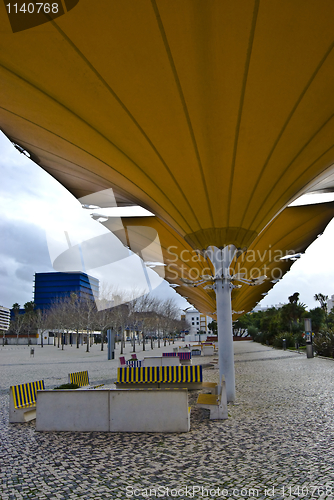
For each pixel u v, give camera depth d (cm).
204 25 524
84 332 7731
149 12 507
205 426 783
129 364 2120
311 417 842
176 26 525
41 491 459
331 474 491
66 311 5006
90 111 678
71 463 563
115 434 736
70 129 741
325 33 534
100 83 618
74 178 1054
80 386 1186
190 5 496
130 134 722
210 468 526
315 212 1347
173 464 547
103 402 773
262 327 6406
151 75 600
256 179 834
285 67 587
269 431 728
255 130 704
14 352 4816
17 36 547
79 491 456
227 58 572
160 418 751
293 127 698
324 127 695
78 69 596
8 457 598
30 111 714
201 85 615
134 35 539
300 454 581
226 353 1107
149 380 1145
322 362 2328
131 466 542
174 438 694
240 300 2300
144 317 4822
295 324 5203
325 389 1247
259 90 625
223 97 636
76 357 3722
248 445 636
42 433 755
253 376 1664
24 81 632
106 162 836
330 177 1050
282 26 527
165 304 6109
